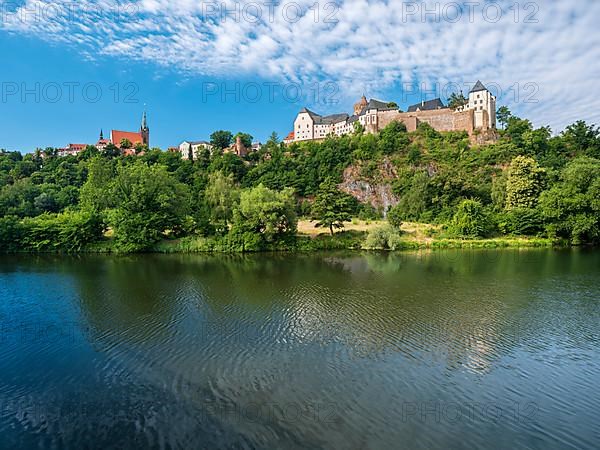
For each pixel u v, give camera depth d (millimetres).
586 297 32469
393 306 29688
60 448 13656
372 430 14508
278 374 18734
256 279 39781
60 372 19172
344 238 67062
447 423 14984
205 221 66125
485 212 74000
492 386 17844
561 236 69125
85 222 62000
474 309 28969
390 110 142125
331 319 26562
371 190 114500
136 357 20734
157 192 63906
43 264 50406
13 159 141000
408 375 18719
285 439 13977
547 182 77000
